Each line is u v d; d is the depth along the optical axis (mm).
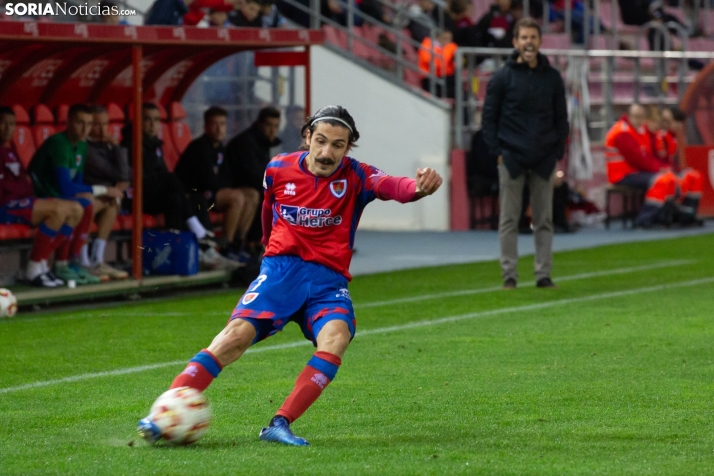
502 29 58188
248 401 17703
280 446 14328
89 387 18922
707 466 13367
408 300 30391
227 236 35594
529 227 51062
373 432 15422
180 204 33719
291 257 14883
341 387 18828
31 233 29750
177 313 28500
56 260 30344
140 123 31344
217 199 35375
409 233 51875
